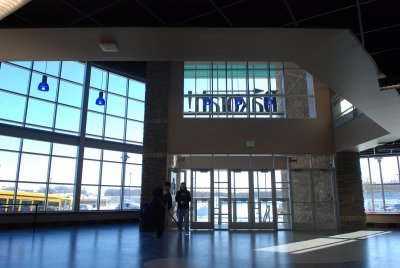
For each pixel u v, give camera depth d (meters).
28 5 4.69
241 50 6.00
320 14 4.87
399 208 18.92
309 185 13.43
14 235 10.55
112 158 17.62
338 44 5.67
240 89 13.96
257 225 13.10
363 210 13.09
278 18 5.00
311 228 13.09
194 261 6.38
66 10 4.83
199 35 5.48
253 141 13.30
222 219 13.15
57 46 5.93
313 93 13.91
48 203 14.95
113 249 7.79
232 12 4.86
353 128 12.15
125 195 17.86
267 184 13.41
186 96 13.80
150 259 6.54
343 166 13.29
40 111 15.34
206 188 13.34
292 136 13.41
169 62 13.76
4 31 5.39
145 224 12.14
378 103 8.28
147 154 12.90
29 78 15.21
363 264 6.20
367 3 4.58
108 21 5.11
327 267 5.90
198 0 4.57
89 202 16.36
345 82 7.13
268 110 13.82
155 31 5.38
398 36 5.40
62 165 15.62
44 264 5.93
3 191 13.80
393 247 8.57
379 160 19.84
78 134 16.38
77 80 16.80
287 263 6.27
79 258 6.55
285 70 14.31
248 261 6.46
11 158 14.17
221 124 13.41
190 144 13.20
